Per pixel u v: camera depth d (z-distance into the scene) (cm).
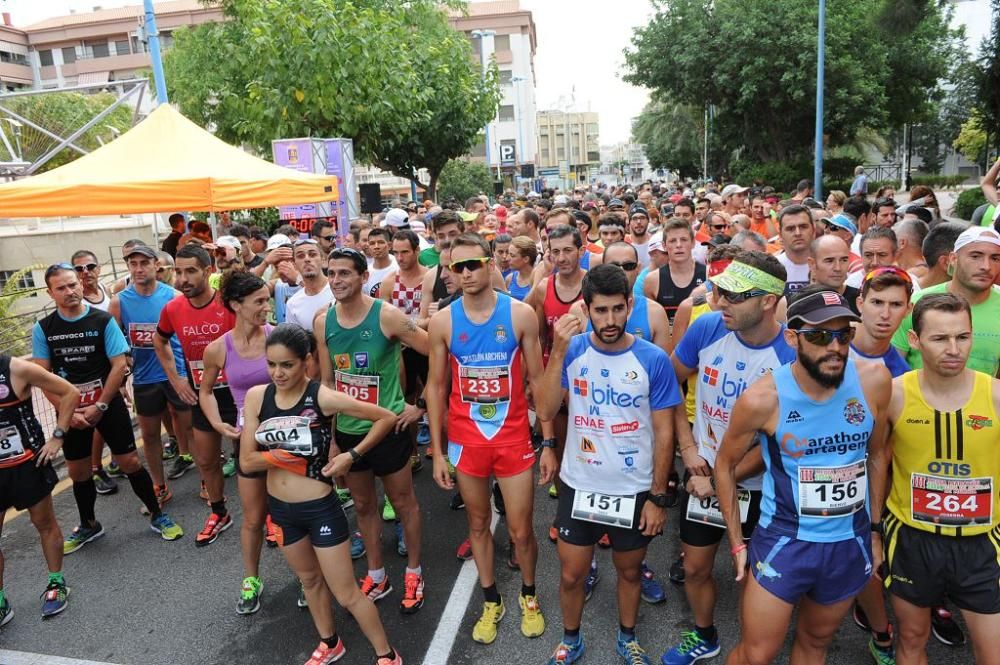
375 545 397
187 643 371
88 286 614
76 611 404
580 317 310
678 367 334
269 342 313
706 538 311
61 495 574
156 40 1101
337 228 1266
